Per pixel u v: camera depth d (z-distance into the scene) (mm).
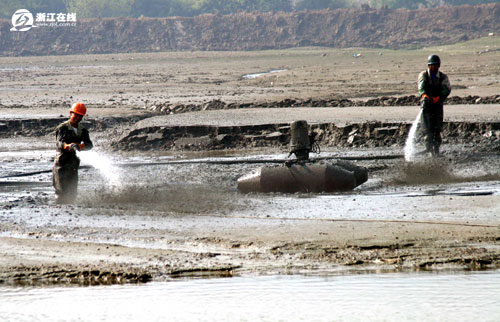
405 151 71875
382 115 98750
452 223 38500
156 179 64312
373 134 88375
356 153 79688
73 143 51125
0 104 143000
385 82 189000
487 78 186125
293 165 55031
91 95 168750
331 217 41969
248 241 35562
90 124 114250
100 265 31359
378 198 48812
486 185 53406
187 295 26344
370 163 70438
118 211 45500
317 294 26000
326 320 22922
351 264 30797
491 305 24125
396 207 44625
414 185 55750
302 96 146500
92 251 34250
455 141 83562
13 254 33875
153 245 35750
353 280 27969
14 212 45781
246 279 28594
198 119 101688
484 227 37250
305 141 55719
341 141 88875
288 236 36406
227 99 141250
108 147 93312
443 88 66250
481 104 112750
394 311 23672
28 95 172500
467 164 65938
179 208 46625
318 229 37938
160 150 90875
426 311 23594
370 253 32562
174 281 28625
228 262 31562
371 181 59406
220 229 38844
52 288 27969
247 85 196500
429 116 66875
